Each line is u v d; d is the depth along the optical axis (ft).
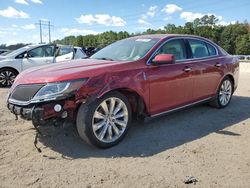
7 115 19.79
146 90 15.88
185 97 18.42
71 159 13.44
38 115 13.12
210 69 20.17
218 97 21.70
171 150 14.48
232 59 22.77
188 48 19.07
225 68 21.62
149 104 16.21
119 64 15.25
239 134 16.80
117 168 12.64
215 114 20.68
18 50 36.83
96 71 14.28
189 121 18.98
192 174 12.18
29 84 13.94
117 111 14.92
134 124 18.12
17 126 17.54
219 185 11.40
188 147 14.87
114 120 14.83
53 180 11.70
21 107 13.76
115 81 14.56
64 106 13.34
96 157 13.66
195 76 18.86
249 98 26.63
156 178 11.85
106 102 14.46
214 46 21.53
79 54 38.55
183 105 18.43
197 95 19.42
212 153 14.19
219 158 13.66
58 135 16.03
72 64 15.76
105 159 13.46
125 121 15.28
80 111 13.71
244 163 13.20
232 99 25.99
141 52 16.81
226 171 12.48
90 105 13.73
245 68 73.46
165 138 16.02
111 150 14.43
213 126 18.12
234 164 13.10
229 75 22.36
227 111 21.59
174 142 15.49
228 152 14.30
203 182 11.60
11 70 34.78
